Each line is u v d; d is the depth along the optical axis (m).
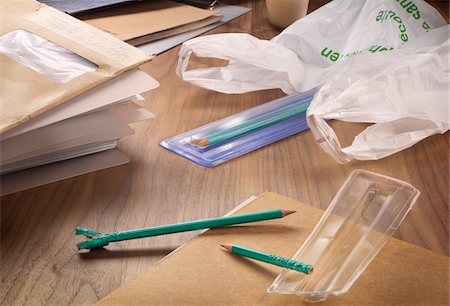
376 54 0.89
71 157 0.75
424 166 0.77
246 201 0.68
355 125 0.87
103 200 0.68
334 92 0.81
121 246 0.61
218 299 0.53
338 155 0.75
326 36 1.01
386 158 0.78
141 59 0.74
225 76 0.96
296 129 0.84
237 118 0.86
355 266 0.56
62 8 1.11
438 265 0.57
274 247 0.60
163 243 0.61
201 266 0.57
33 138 0.67
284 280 0.55
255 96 0.94
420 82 0.84
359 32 0.99
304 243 0.60
